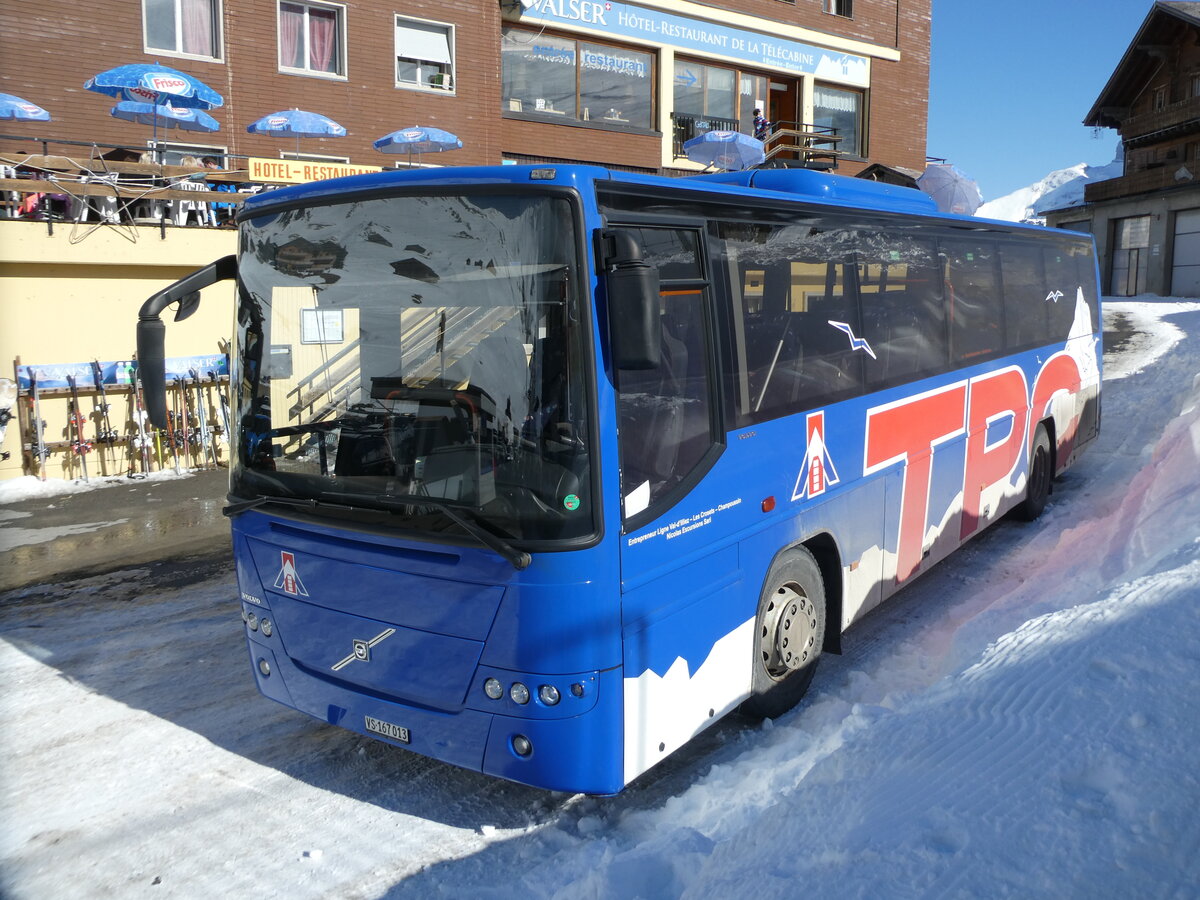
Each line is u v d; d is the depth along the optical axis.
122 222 12.50
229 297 13.34
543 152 22.02
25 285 11.88
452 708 4.02
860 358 5.91
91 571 8.58
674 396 4.23
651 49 23.50
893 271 6.37
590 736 3.85
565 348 3.73
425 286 4.00
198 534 9.78
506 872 4.02
